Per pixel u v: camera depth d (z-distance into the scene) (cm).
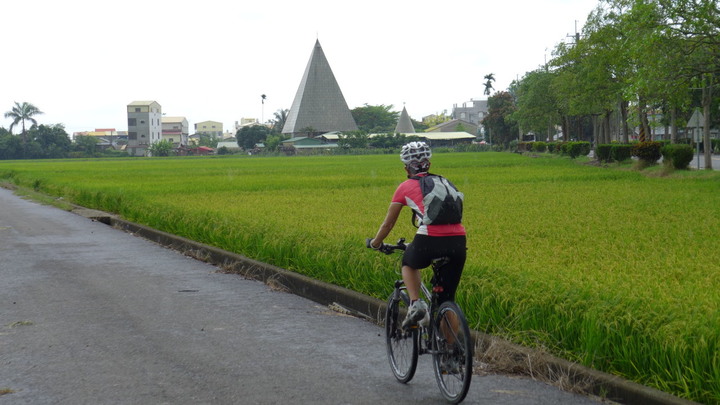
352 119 17912
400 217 1587
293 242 1056
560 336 573
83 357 607
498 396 504
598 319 547
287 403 491
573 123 9275
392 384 538
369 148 13962
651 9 2652
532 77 6975
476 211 1650
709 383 451
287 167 5716
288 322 751
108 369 571
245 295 905
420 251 490
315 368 579
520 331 589
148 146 16912
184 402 491
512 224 1356
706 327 508
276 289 945
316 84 17650
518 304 625
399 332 543
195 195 2481
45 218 2045
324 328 725
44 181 3569
